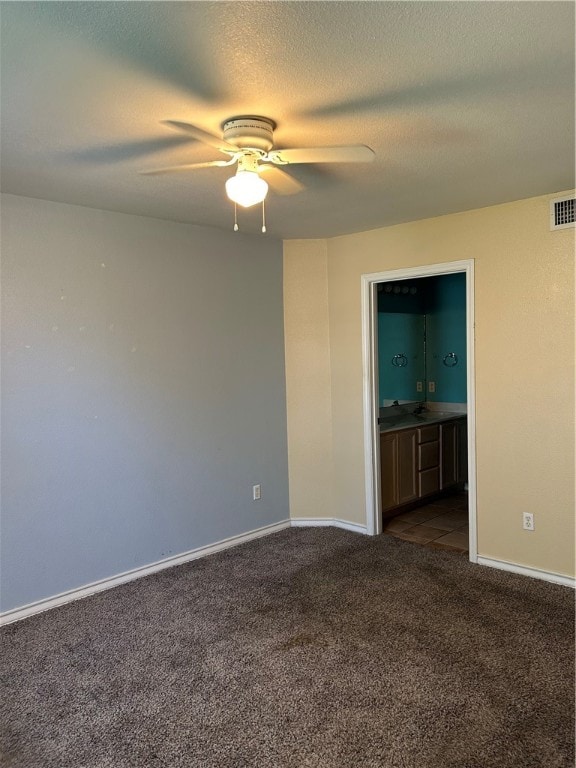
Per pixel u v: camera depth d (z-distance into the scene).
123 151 2.36
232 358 4.11
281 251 4.43
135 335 3.53
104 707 2.28
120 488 3.49
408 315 5.73
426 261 3.78
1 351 2.96
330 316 4.44
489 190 3.08
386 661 2.55
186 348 3.81
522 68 1.73
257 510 4.33
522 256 3.33
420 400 5.89
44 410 3.13
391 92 1.87
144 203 3.20
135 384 3.54
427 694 2.30
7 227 2.96
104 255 3.36
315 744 2.03
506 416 3.47
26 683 2.45
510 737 2.04
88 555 3.35
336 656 2.60
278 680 2.43
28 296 3.04
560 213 3.17
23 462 3.05
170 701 2.30
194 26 1.46
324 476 4.56
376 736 2.06
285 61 1.65
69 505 3.25
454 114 2.05
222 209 3.36
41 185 2.82
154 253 3.62
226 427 4.09
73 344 3.23
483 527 3.64
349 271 4.27
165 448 3.71
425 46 1.59
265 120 2.06
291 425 4.54
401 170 2.68
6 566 3.01
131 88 1.80
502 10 1.42
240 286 4.14
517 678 2.39
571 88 1.86
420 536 4.29
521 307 3.36
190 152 2.38
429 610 3.03
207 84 1.78
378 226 3.96
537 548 3.40
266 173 2.67
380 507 4.39
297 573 3.60
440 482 5.34
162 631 2.88
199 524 3.94
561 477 3.27
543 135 2.28
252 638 2.79
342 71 1.72
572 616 2.91
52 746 2.06
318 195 3.10
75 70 1.68
